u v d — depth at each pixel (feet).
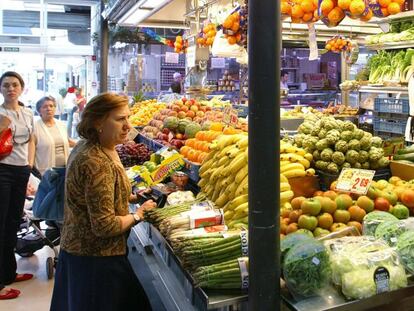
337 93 32.65
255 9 5.13
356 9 8.77
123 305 7.22
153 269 9.80
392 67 18.52
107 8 16.94
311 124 9.40
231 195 7.95
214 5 16.74
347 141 8.63
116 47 32.96
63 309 7.47
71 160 7.04
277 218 5.46
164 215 7.52
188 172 10.38
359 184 7.47
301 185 8.43
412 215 7.73
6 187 12.83
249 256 5.55
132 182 10.12
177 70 34.22
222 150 8.52
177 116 14.37
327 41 22.47
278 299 5.57
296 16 10.00
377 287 5.61
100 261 7.02
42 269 14.78
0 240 12.94
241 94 22.72
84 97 33.14
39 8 34.63
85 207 6.93
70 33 36.55
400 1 9.11
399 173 8.79
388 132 17.94
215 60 28.40
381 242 6.27
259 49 5.16
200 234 6.61
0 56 33.50
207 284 5.82
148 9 14.07
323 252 5.72
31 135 13.60
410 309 6.65
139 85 28.60
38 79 34.83
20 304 12.38
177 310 7.78
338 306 5.50
